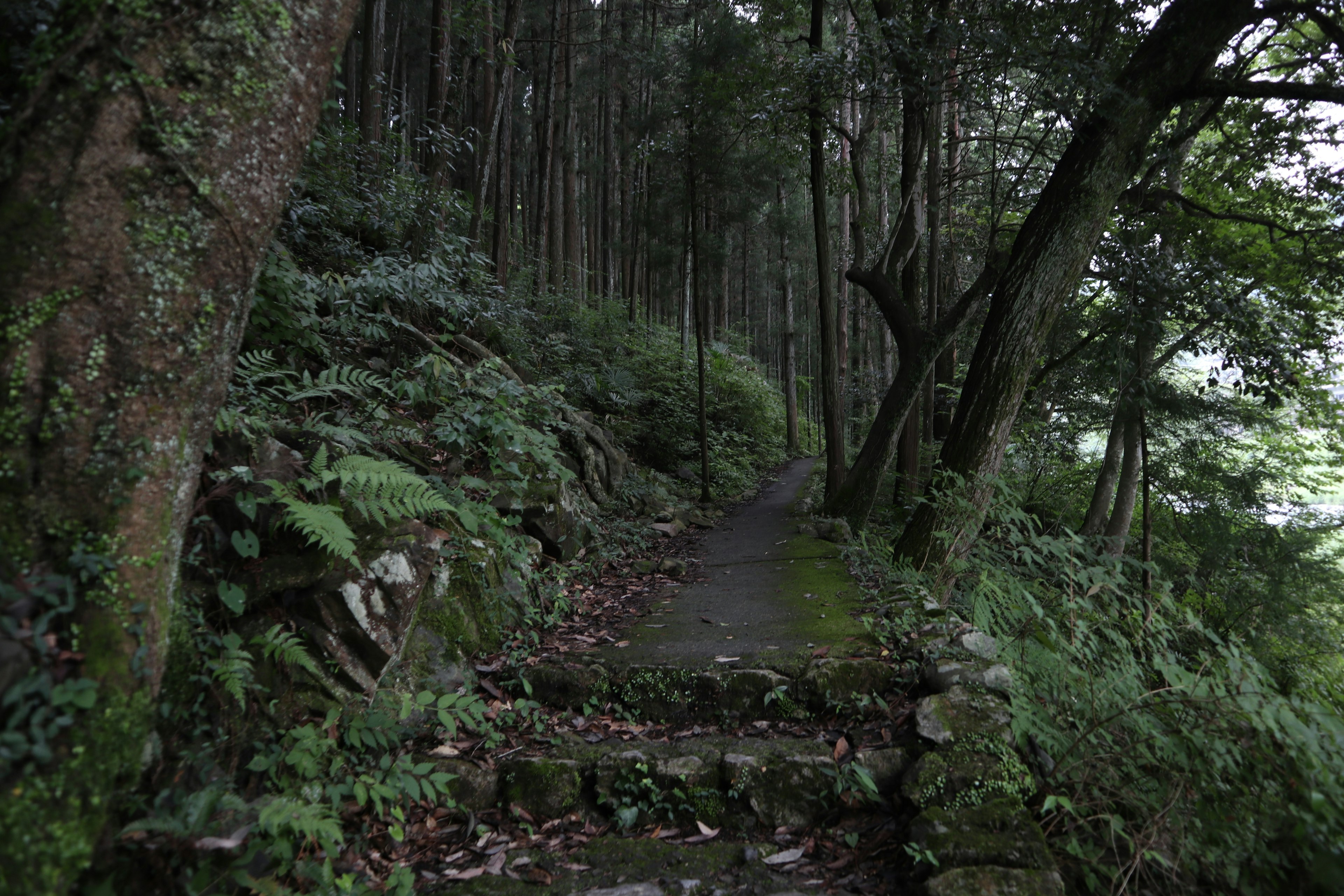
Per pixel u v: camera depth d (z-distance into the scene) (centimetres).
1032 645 339
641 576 611
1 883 142
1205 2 518
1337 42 532
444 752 310
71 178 168
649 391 1266
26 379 166
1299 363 717
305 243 579
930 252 1052
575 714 361
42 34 177
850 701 342
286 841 227
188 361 190
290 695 278
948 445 571
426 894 247
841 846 272
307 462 333
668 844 279
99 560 173
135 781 184
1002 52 587
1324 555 876
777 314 3553
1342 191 720
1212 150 829
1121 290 779
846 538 737
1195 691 265
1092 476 1149
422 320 675
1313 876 219
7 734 150
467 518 385
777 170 1392
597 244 2134
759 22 969
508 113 1200
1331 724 238
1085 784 266
